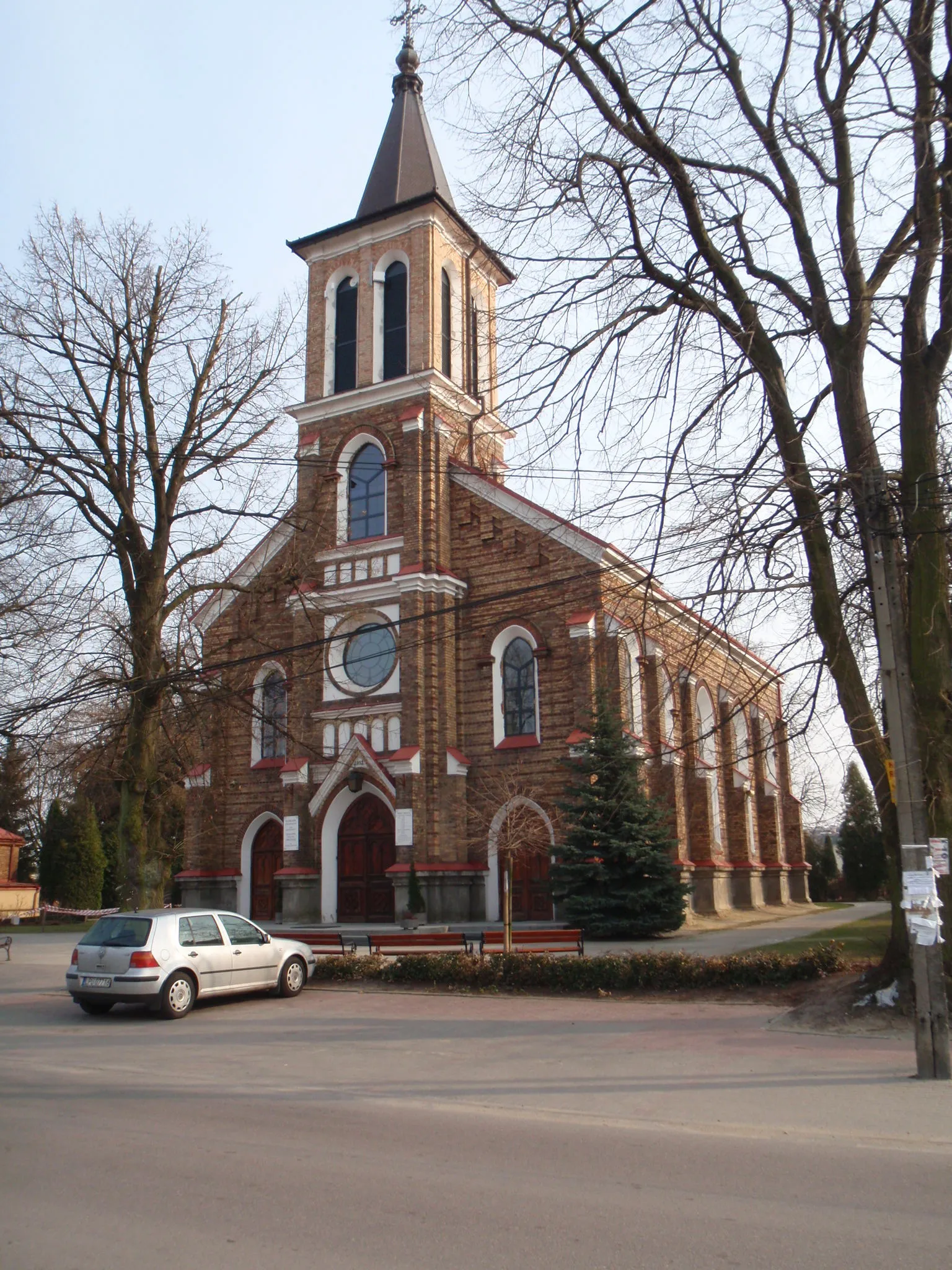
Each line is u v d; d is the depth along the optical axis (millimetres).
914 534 13602
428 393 35312
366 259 37969
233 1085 11773
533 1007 17234
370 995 19297
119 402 23078
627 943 26203
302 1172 8031
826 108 14758
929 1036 11242
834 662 15023
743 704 16062
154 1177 7895
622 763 27859
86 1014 17781
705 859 34594
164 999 16859
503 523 33812
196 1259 6219
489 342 17562
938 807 14016
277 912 35500
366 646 34719
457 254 37938
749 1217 6934
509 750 32219
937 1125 9422
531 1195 7434
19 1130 9461
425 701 32656
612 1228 6715
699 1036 14094
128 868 21688
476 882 32188
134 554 22875
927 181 14094
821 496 13961
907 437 14609
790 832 47375
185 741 25797
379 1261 6172
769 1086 11078
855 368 14883
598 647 19109
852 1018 14250
